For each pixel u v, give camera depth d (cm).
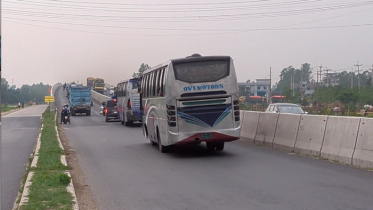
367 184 991
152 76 1873
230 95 1563
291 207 805
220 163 1392
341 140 1345
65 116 4256
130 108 3597
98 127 3669
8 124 4381
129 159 1578
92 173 1287
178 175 1200
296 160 1397
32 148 2098
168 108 1556
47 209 799
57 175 1155
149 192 988
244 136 2056
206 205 843
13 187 1105
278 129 1752
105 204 886
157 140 1816
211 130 1553
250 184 1032
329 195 891
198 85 1548
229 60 1571
